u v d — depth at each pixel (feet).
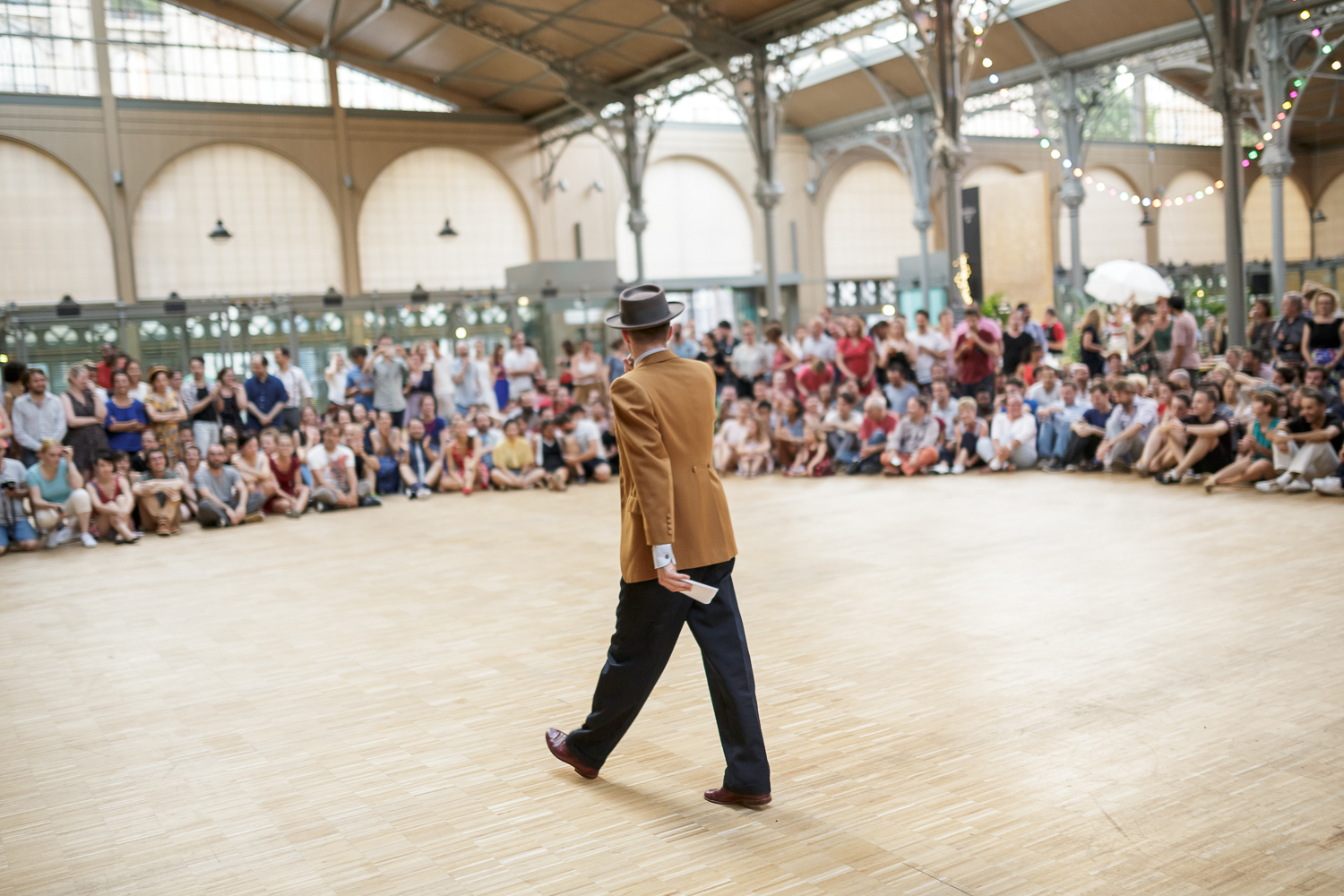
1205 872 7.64
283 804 9.89
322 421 35.09
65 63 57.57
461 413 39.42
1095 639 13.80
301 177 63.82
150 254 59.88
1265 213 97.55
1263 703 11.07
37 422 29.12
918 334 36.68
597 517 27.96
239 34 62.03
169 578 22.38
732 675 9.05
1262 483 24.27
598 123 63.26
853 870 7.94
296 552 24.90
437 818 9.34
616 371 43.06
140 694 13.91
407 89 67.10
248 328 46.24
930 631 14.70
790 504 27.99
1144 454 27.50
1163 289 39.09
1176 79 83.97
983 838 8.37
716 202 76.28
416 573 21.29
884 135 73.67
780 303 77.71
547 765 10.53
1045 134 65.62
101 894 8.20
